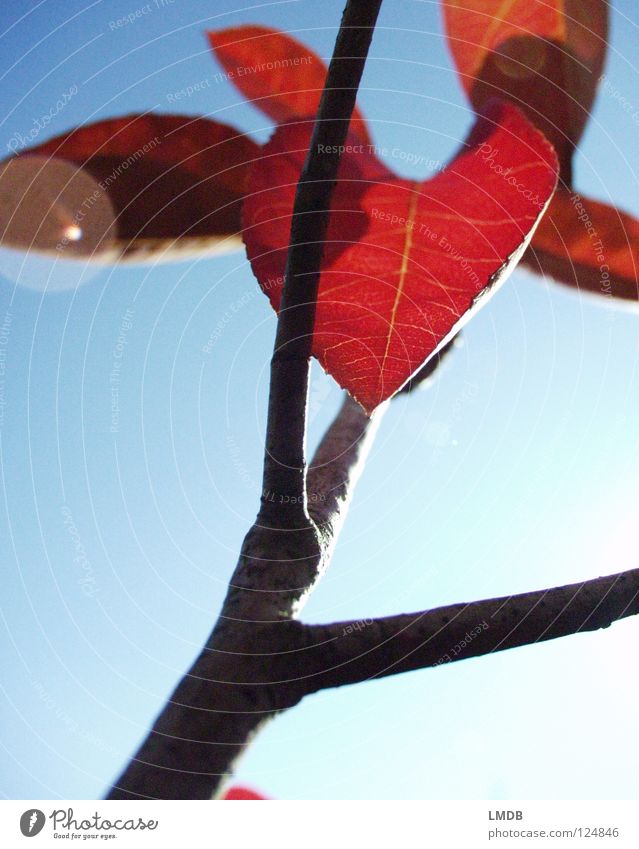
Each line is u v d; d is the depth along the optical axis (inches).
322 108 6.1
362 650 6.1
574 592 6.2
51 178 8.9
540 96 9.2
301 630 6.1
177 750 5.9
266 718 6.0
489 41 9.3
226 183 8.9
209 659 6.1
